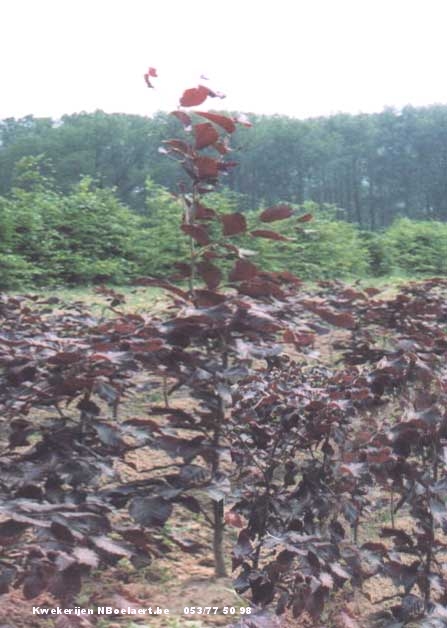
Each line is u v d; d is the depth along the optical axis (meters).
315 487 3.46
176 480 3.11
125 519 4.11
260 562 3.89
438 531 4.50
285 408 3.41
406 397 3.76
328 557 3.08
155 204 15.52
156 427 3.14
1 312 5.11
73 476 2.97
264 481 3.60
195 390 3.43
